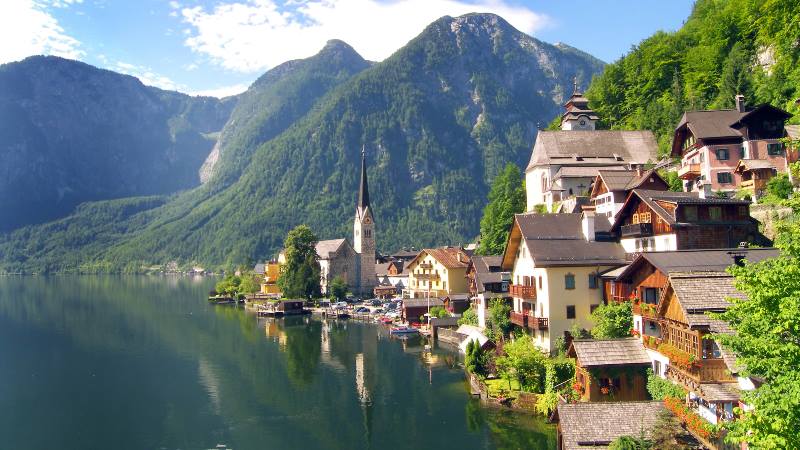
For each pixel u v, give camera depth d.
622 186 78.00
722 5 139.00
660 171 99.88
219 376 80.75
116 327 123.94
